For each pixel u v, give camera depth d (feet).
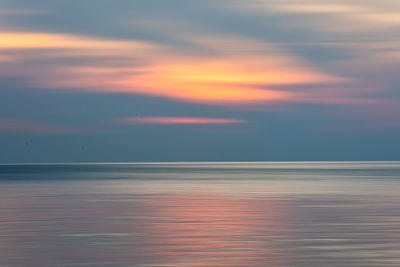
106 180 394.73
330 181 367.86
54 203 180.14
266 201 187.01
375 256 84.28
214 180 393.09
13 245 94.32
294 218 133.59
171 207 164.14
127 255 85.35
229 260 81.56
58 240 99.66
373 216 137.59
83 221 128.16
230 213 145.69
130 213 146.00
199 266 77.51
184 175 533.55
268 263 79.46
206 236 104.06
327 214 142.82
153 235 105.40
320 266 77.41
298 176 490.08
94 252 87.81
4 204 176.24
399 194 223.92
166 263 79.51
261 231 110.73
